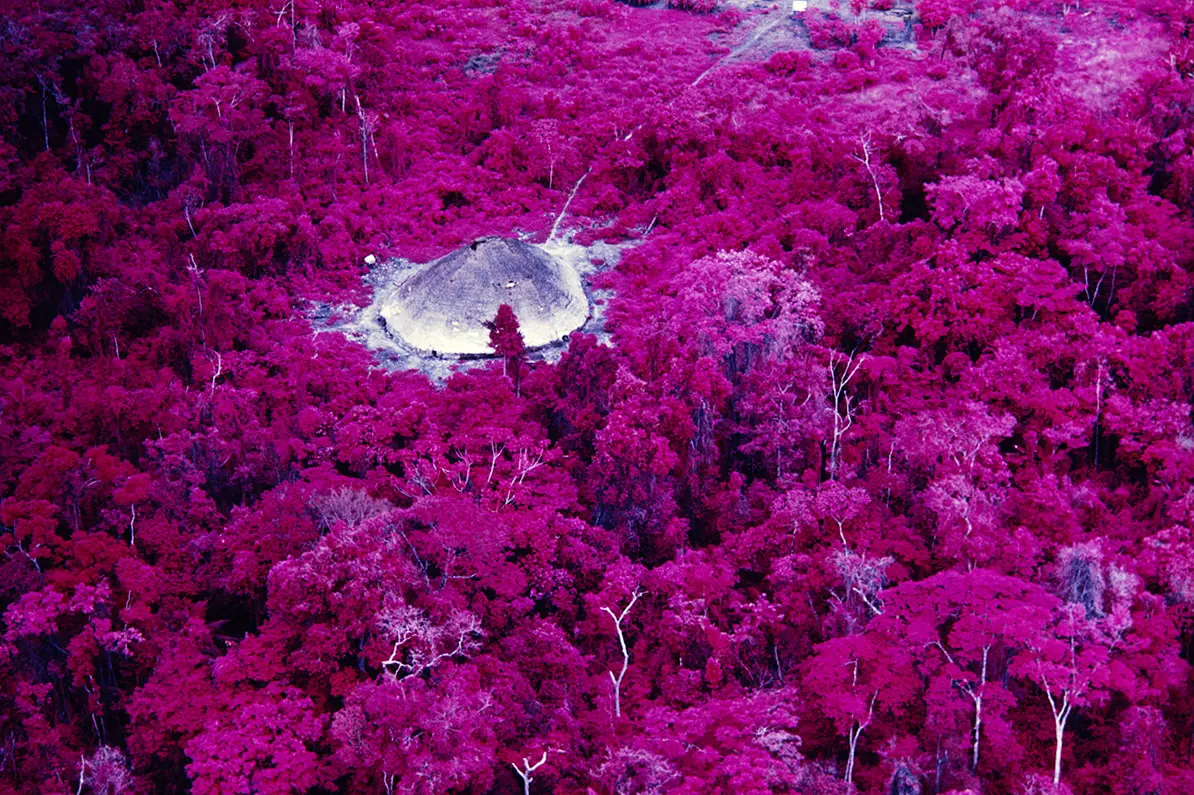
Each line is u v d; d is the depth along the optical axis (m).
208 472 68.31
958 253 78.69
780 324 73.56
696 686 58.56
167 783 56.50
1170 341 74.06
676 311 76.19
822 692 55.56
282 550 61.09
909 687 55.25
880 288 79.62
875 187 86.69
